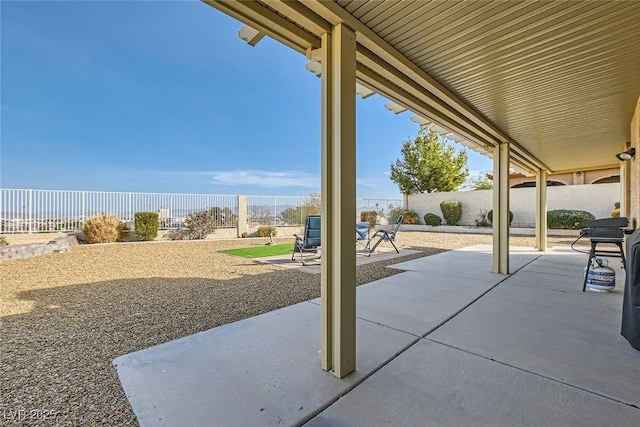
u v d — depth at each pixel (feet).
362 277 15.98
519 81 10.32
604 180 46.98
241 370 6.63
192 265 19.67
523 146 20.16
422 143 62.59
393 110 13.32
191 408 5.35
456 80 10.25
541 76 9.94
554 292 12.92
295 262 20.80
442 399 5.60
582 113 13.71
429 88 10.27
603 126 15.75
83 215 29.55
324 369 6.63
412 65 8.96
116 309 10.78
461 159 62.23
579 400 5.53
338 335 6.46
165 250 26.91
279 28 6.45
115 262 20.68
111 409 5.34
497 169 17.29
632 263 7.58
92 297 12.30
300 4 5.96
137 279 15.56
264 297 12.25
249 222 38.42
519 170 27.99
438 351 7.52
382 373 6.52
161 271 17.62
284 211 41.37
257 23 6.31
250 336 8.39
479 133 15.62
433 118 12.84
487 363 6.91
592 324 9.23
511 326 9.11
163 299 12.00
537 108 13.00
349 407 5.40
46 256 22.94
